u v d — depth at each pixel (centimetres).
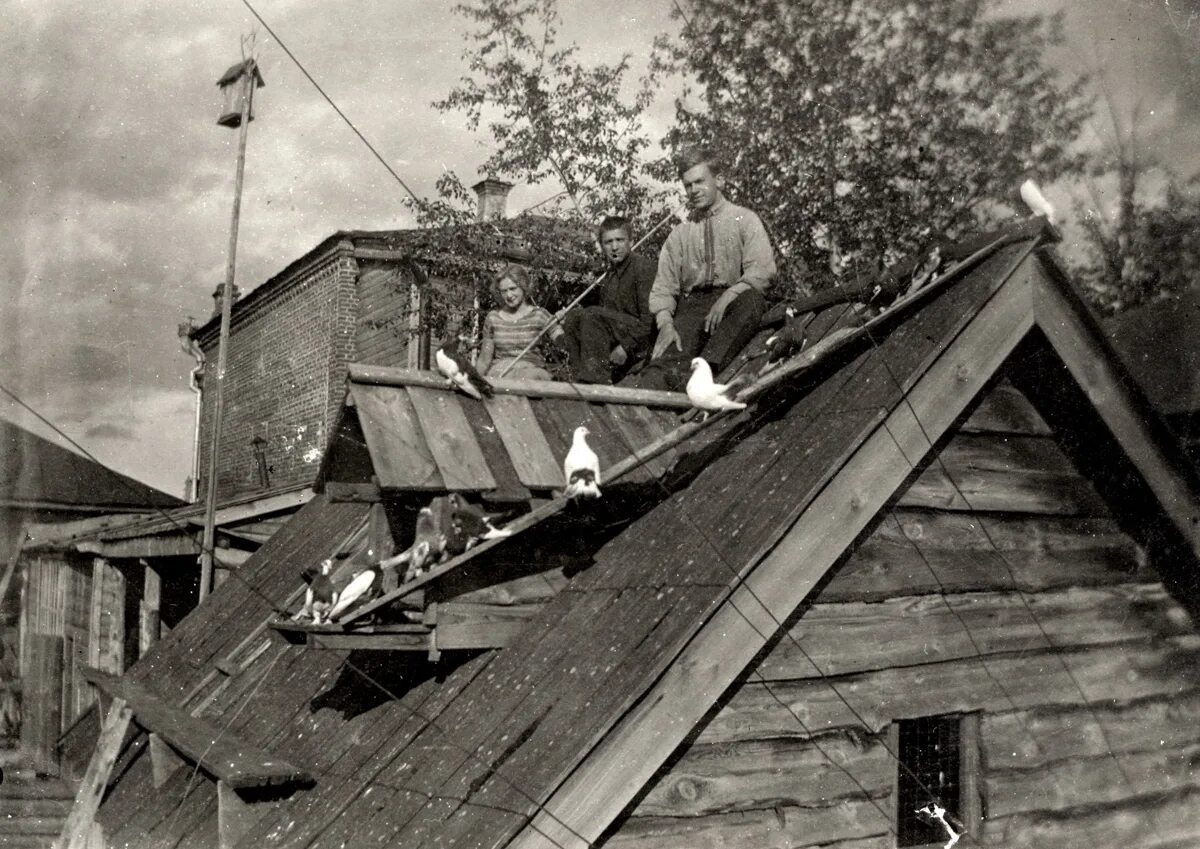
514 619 498
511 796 384
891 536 504
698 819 437
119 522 1436
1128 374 521
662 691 405
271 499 1298
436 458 483
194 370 2061
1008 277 491
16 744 1162
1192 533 545
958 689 509
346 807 456
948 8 1703
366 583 480
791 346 566
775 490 463
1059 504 550
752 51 1623
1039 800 527
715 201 735
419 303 1473
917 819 515
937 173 1702
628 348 816
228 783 482
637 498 532
